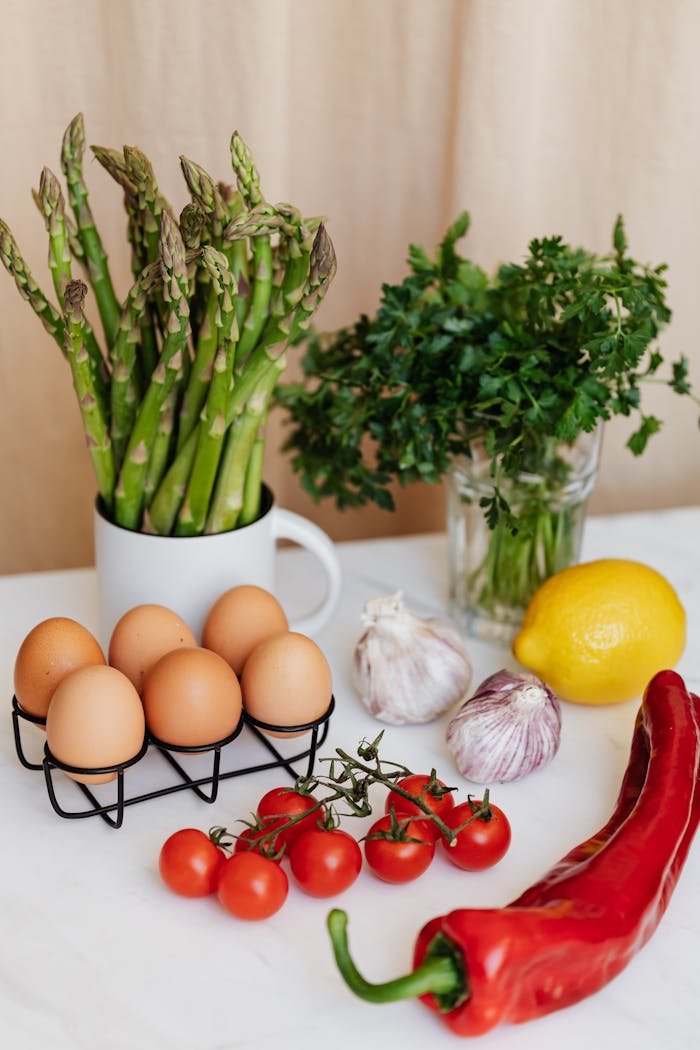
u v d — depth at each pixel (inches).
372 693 37.9
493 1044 26.8
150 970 28.3
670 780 31.3
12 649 41.7
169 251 33.5
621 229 41.5
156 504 38.8
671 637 38.7
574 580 38.9
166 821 33.4
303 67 52.6
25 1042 26.2
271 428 58.9
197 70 49.7
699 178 54.7
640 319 37.7
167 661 32.5
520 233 54.3
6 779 34.8
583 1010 28.0
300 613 45.4
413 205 55.5
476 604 43.6
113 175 39.0
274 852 30.3
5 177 50.9
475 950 24.9
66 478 58.0
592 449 41.2
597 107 53.5
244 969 28.5
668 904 30.2
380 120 53.9
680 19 51.3
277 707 33.4
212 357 36.9
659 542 52.0
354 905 30.8
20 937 29.1
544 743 35.3
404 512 62.0
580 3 51.4
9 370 54.9
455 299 42.1
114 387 37.5
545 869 32.5
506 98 51.0
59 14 48.8
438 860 32.7
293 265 36.0
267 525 40.1
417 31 51.9
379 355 40.3
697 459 61.1
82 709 30.6
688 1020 27.8
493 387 37.7
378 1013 27.4
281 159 51.8
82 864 31.7
